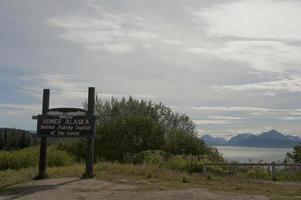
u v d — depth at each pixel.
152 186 15.56
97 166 20.59
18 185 16.11
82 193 14.08
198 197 13.43
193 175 20.62
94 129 17.83
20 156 26.92
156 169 20.22
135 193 14.03
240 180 19.56
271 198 13.94
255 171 22.58
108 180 16.92
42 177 17.78
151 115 43.66
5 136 47.03
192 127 43.97
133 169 19.59
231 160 26.95
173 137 37.31
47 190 14.65
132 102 44.06
